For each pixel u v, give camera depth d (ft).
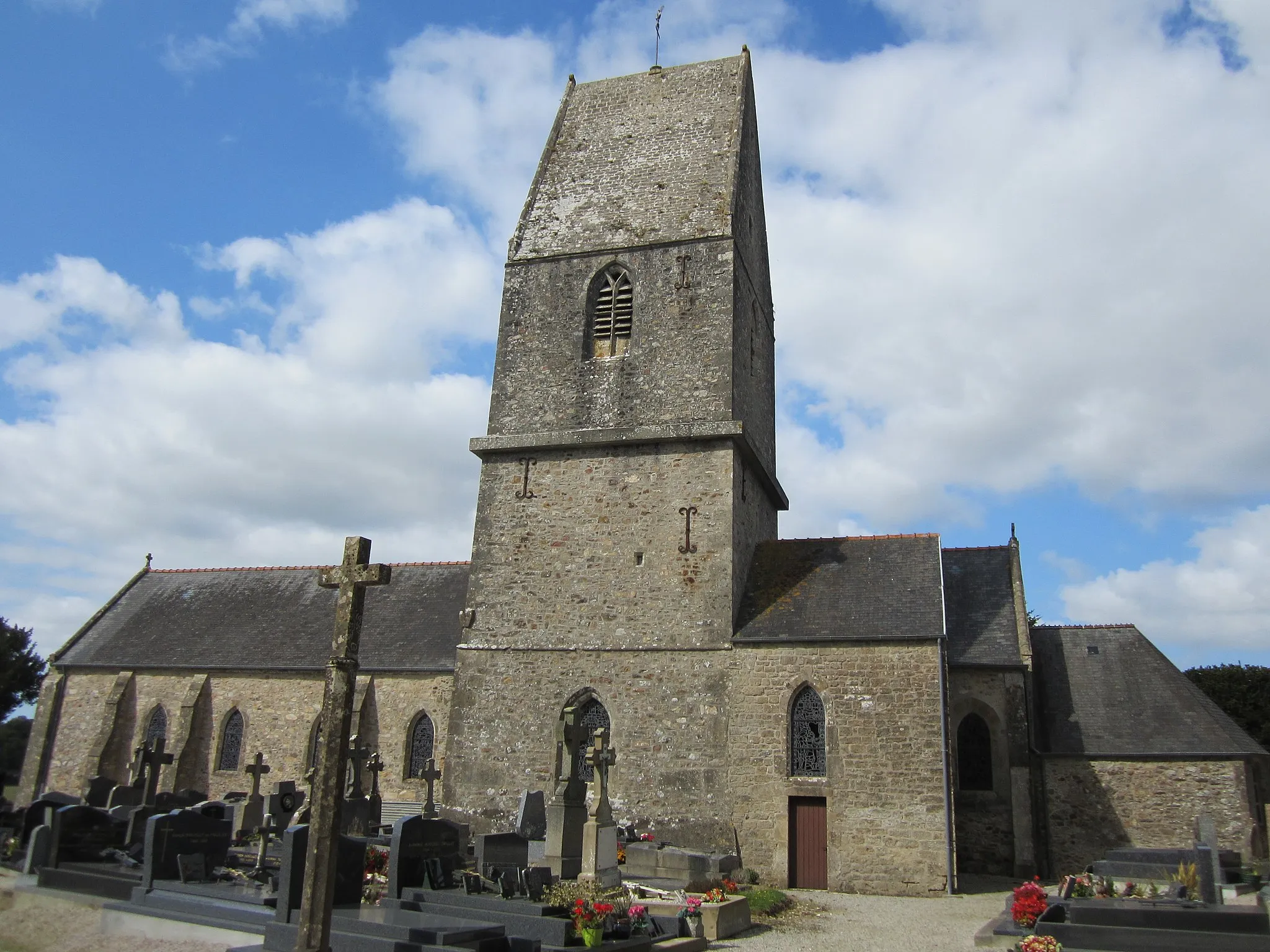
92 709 122.42
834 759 79.46
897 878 75.66
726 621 85.15
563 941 47.65
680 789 81.61
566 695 86.74
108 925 53.01
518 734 86.84
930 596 85.35
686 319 94.68
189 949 47.55
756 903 65.46
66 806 69.72
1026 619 95.20
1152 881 65.72
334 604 122.42
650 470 91.35
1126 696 94.84
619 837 76.84
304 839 47.09
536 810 81.46
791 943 56.95
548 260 101.30
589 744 85.15
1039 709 95.71
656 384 93.50
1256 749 87.86
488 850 60.80
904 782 77.61
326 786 33.76
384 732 107.24
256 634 121.49
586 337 97.91
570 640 88.28
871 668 80.89
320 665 112.06
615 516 90.84
